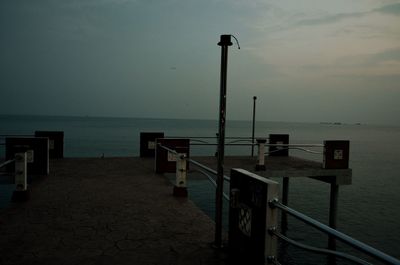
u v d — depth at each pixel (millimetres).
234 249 4004
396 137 183000
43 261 3863
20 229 4945
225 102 4375
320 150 78188
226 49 4316
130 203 6535
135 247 4367
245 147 77562
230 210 4145
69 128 166625
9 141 9266
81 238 4637
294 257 14383
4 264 3754
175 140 10094
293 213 2850
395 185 33719
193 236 4820
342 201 25781
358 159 61031
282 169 11203
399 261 1775
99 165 11391
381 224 19859
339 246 15992
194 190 28797
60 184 8172
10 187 28016
